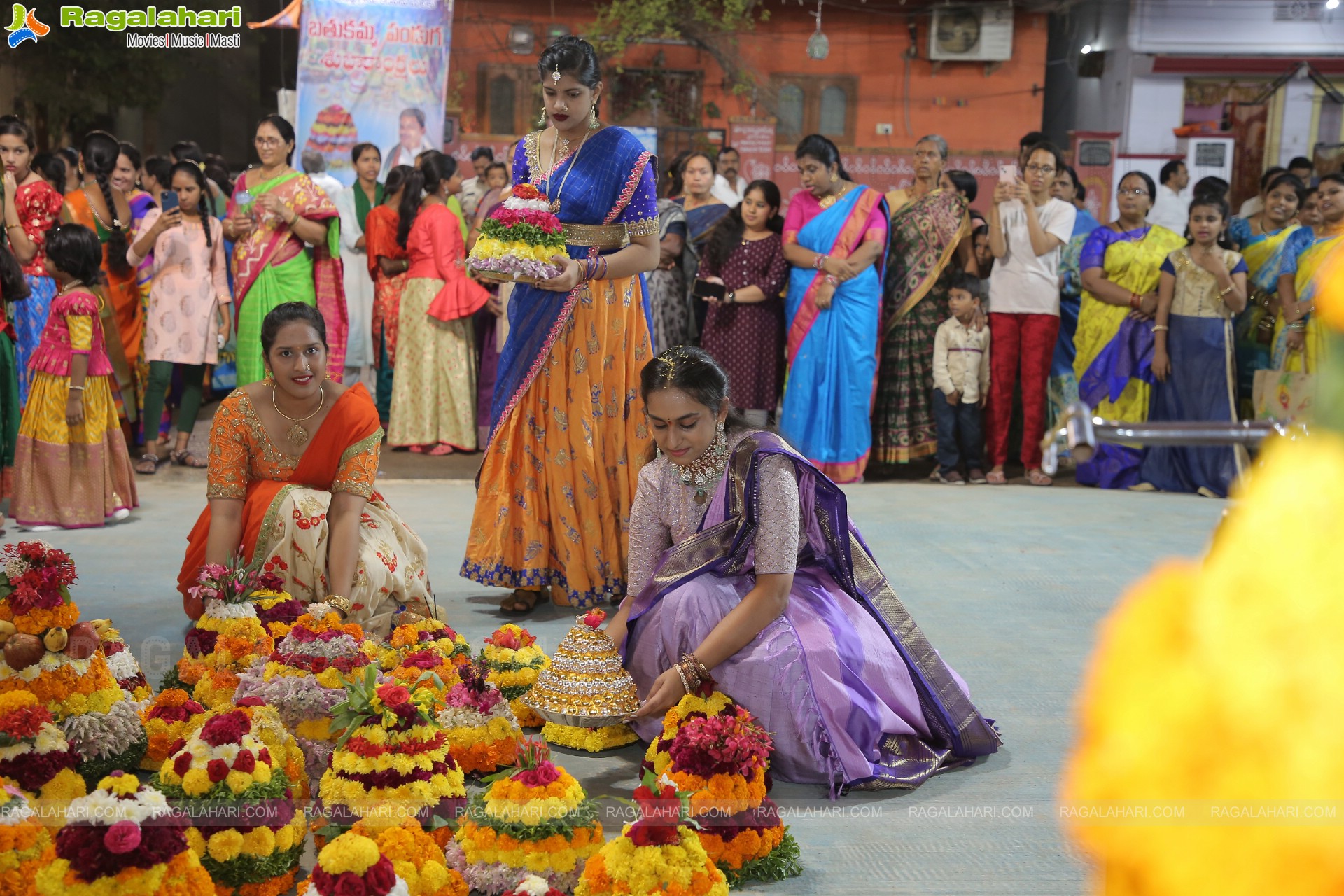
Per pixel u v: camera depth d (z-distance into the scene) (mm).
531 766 2025
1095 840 584
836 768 2406
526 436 3709
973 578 4305
